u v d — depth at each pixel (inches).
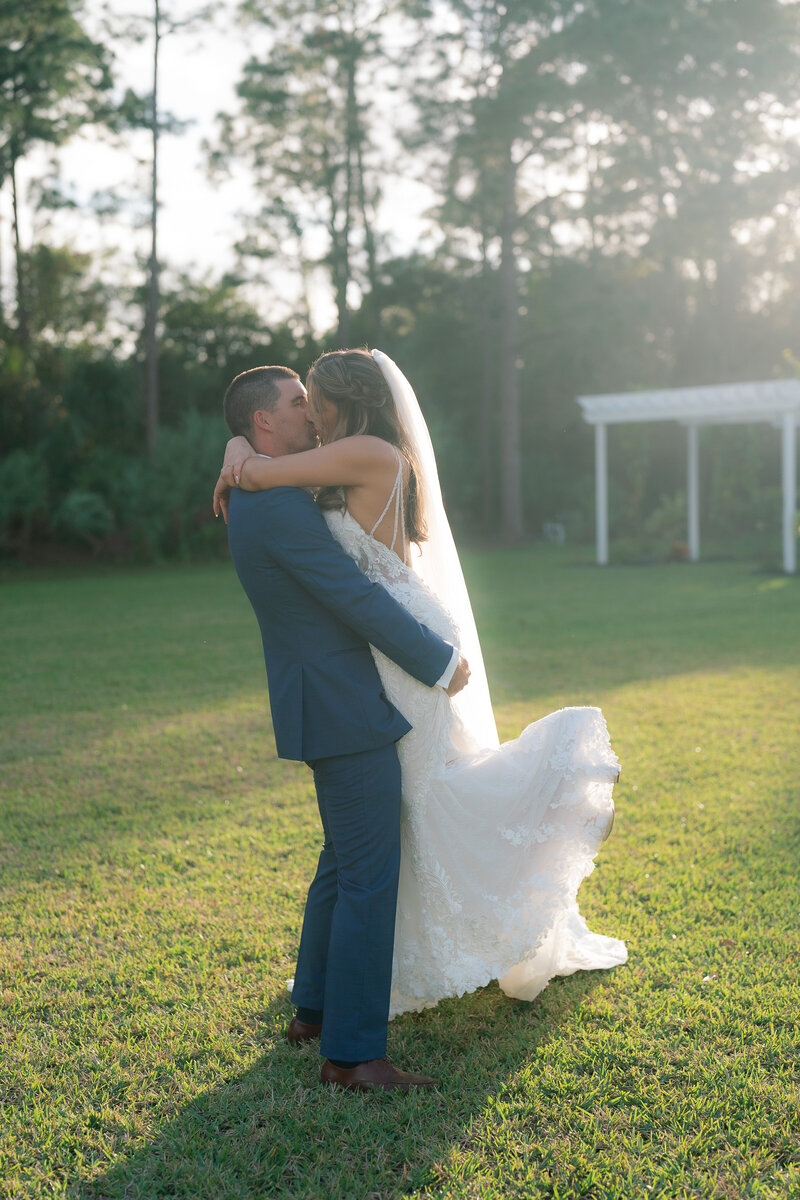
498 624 425.7
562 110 1016.9
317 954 98.9
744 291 1386.6
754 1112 85.1
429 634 90.0
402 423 97.5
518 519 1121.4
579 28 979.3
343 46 1051.9
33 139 1031.6
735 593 531.5
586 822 98.2
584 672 306.5
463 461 1202.6
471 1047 98.0
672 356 1310.3
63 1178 80.4
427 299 1200.8
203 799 188.5
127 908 135.8
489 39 1015.0
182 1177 79.5
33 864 154.7
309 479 89.4
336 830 92.7
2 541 909.2
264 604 91.7
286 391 95.7
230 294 1296.8
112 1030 102.8
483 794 95.3
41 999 109.4
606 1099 87.7
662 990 107.4
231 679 317.1
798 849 150.4
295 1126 85.0
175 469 930.1
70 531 962.7
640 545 855.7
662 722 236.7
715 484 1000.2
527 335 1294.3
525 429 1332.4
